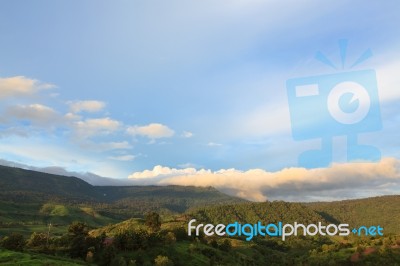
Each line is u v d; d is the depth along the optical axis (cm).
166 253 17000
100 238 16775
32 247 15738
